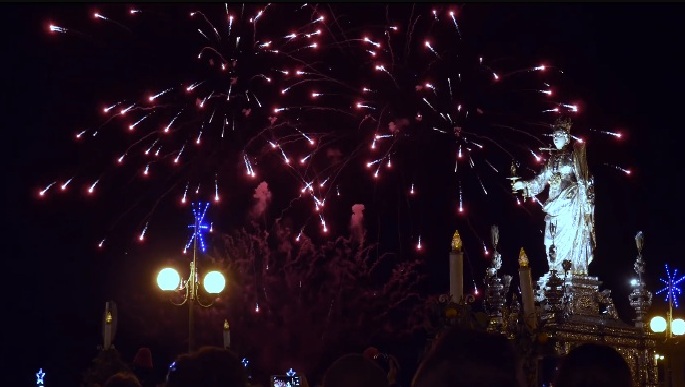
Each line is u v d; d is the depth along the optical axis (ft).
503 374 11.71
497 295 42.75
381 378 16.19
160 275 44.73
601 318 48.75
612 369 14.14
